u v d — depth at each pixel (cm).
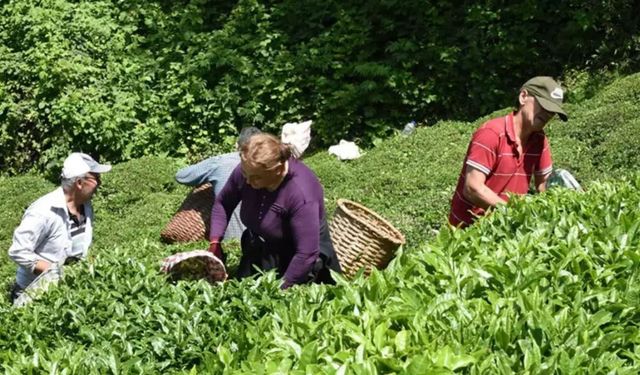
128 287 553
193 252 603
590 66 1484
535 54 1501
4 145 1502
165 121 1551
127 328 500
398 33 1573
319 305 439
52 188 1342
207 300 517
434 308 406
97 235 1152
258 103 1548
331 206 1095
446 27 1558
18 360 444
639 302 423
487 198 626
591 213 554
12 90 1520
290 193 577
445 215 992
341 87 1539
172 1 1703
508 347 371
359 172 1215
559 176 664
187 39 1620
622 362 359
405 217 1009
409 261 479
